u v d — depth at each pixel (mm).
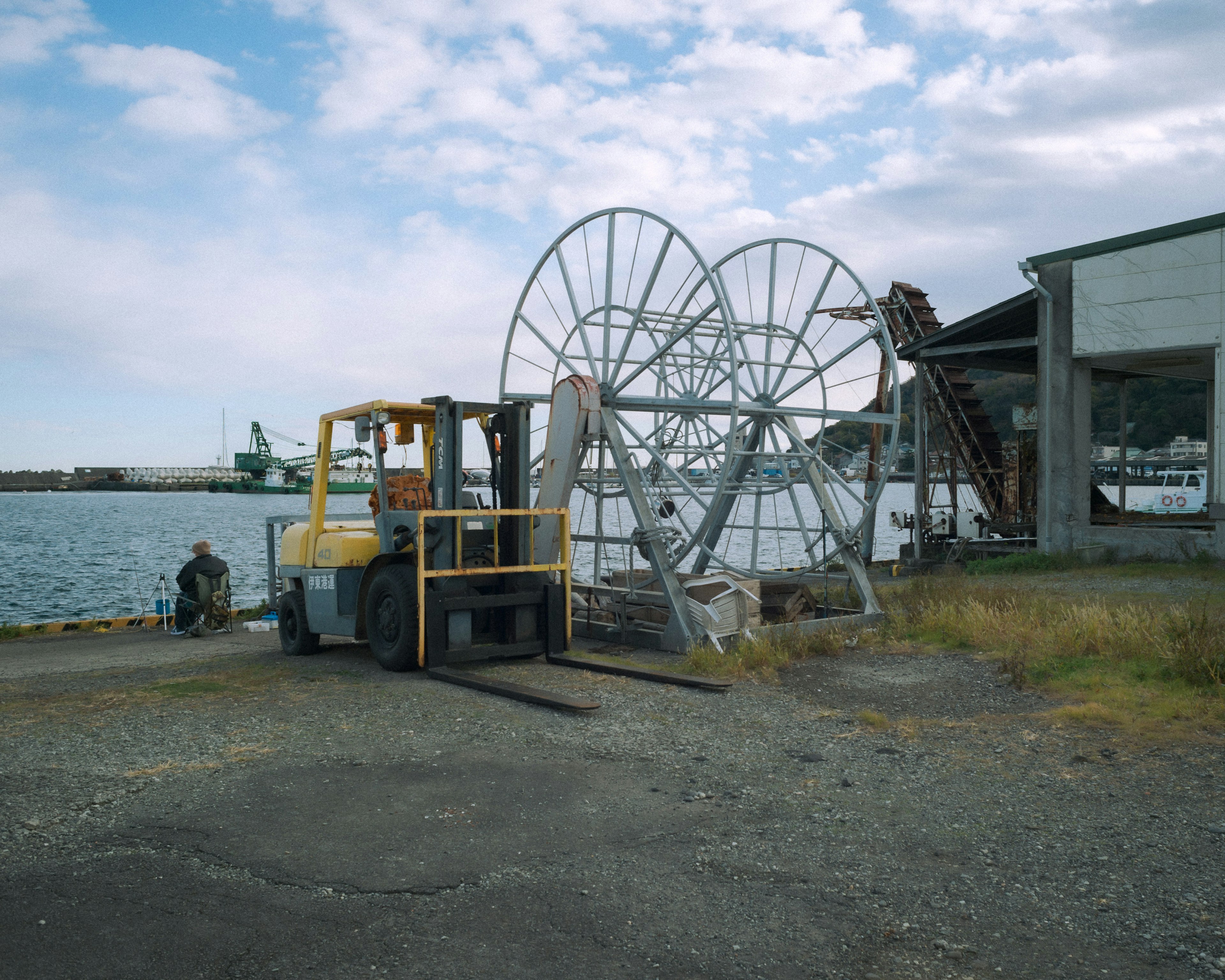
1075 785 5195
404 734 6441
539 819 4688
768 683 8234
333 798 5008
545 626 9617
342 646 11859
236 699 7816
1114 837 4418
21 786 5266
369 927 3475
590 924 3518
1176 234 17484
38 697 8305
